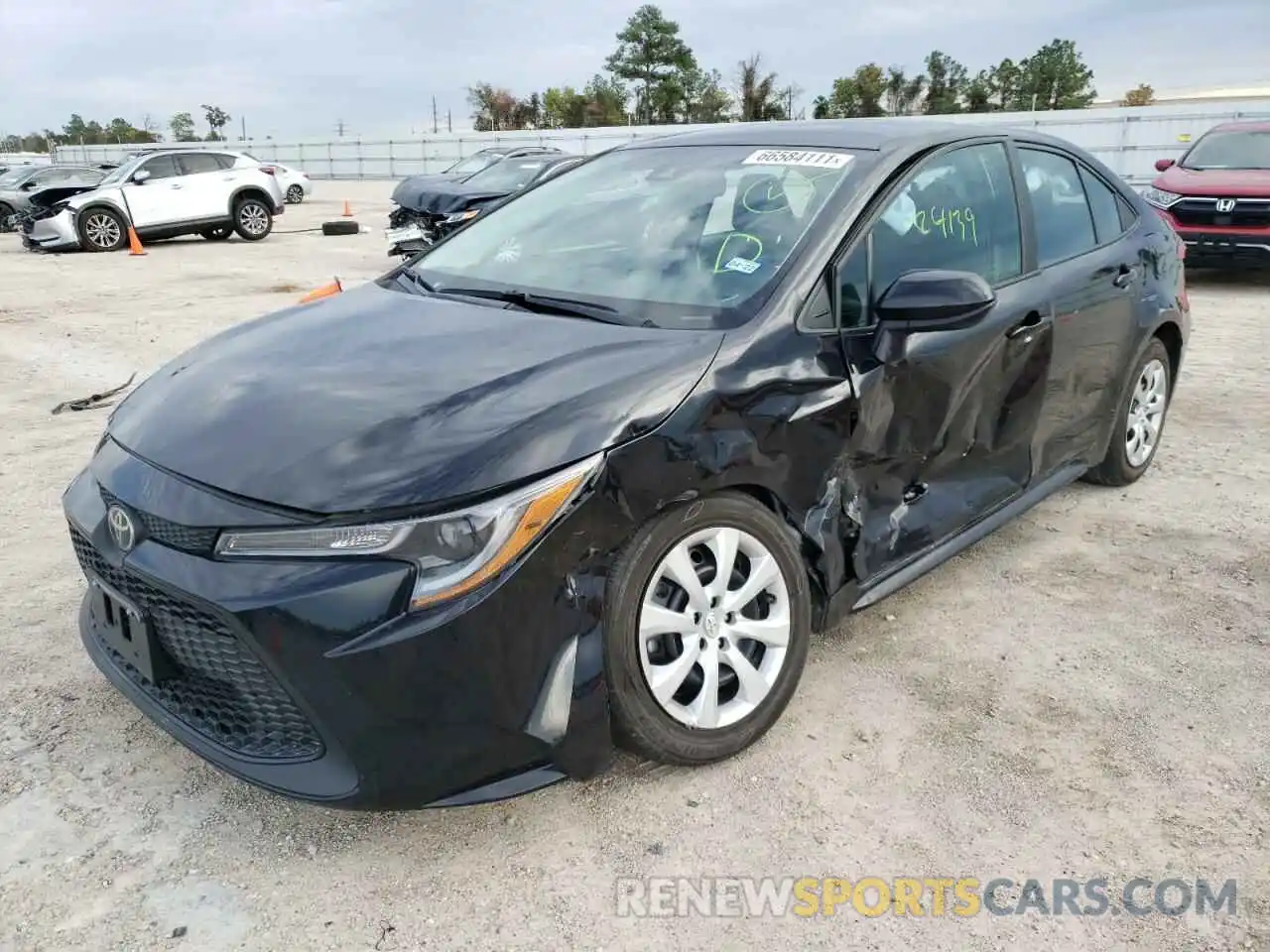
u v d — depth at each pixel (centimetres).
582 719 235
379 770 220
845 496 292
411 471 221
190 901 228
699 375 255
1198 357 762
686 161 365
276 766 228
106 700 307
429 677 216
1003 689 313
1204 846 246
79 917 223
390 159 4472
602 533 233
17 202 2205
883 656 332
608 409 238
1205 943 217
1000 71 7006
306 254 1608
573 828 252
